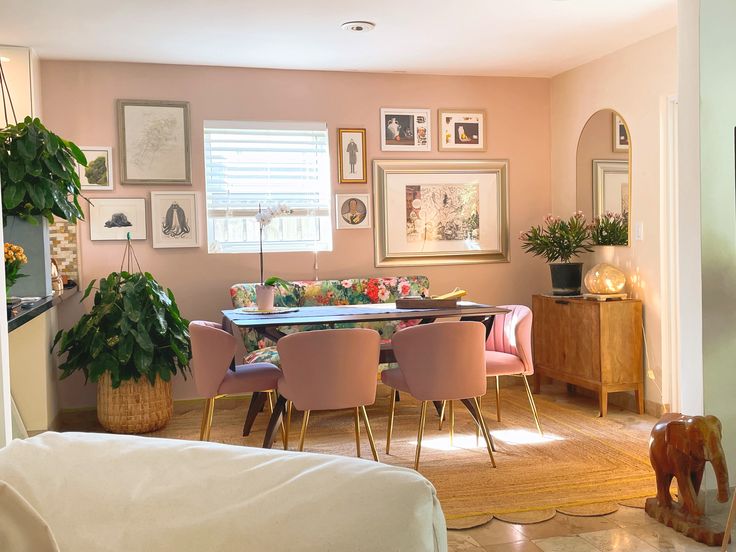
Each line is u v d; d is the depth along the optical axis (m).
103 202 5.46
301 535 1.11
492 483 3.70
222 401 5.72
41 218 4.14
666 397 5.02
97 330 4.69
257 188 5.80
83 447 1.32
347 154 5.93
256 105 5.75
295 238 5.90
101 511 1.18
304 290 5.64
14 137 4.01
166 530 1.15
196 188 5.64
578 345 5.31
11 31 4.60
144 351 4.69
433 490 1.18
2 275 2.54
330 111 5.89
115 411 4.73
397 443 4.47
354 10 4.32
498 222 6.27
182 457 1.29
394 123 6.02
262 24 4.56
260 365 4.23
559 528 3.14
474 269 6.24
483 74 6.14
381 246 6.03
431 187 6.12
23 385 4.63
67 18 4.35
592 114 5.74
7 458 1.27
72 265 5.40
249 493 1.19
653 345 5.09
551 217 5.72
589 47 5.31
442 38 4.99
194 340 3.94
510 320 4.59
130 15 4.32
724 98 3.18
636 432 4.64
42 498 1.20
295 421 5.09
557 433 4.64
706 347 3.20
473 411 4.00
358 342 3.66
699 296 3.20
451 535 3.08
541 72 6.12
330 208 5.92
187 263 5.64
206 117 5.64
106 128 5.45
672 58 4.82
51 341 4.93
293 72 5.80
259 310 4.30
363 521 1.12
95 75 5.42
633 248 5.29
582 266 5.75
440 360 3.77
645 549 2.91
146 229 5.55
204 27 4.60
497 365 4.33
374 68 5.83
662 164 4.96
